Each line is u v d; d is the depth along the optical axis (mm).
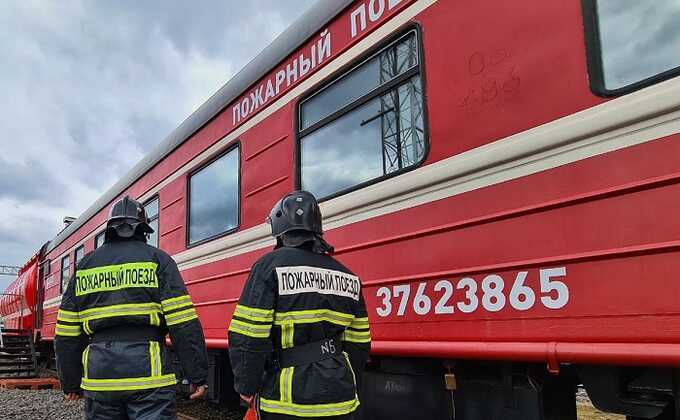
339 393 2109
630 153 2133
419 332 2887
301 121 4016
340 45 3656
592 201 2227
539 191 2420
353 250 3398
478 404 2918
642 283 2037
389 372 3480
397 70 3221
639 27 2184
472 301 2637
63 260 10969
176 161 6059
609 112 2213
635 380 2334
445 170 2852
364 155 3406
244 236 4535
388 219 3174
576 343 2205
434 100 2957
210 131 5332
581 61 2340
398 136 3178
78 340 2639
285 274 2137
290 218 2283
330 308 2193
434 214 2893
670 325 1947
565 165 2338
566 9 2418
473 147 2727
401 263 3053
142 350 2514
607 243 2158
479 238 2646
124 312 2525
